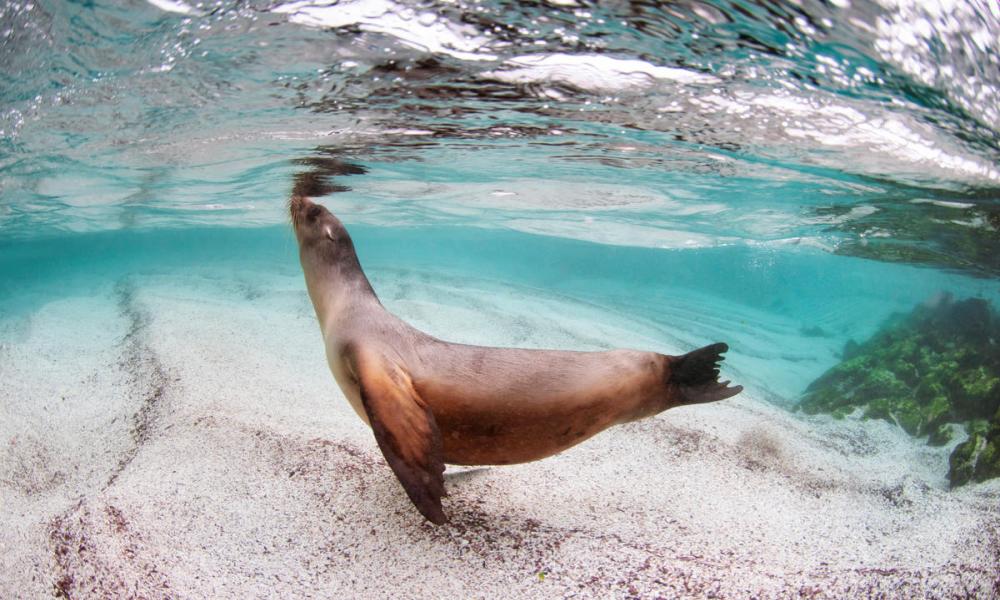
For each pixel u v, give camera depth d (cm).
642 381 175
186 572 155
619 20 180
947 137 266
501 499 193
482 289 675
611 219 673
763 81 222
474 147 343
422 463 139
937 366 448
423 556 162
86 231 942
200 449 217
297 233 216
